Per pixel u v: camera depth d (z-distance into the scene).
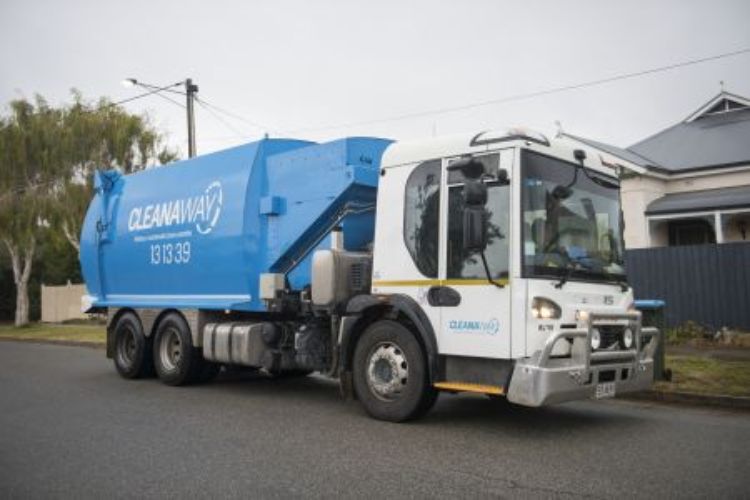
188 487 5.65
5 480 5.93
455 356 7.48
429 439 7.22
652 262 16.84
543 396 6.70
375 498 5.32
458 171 7.61
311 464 6.29
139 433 7.70
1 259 37.62
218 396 10.34
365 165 9.30
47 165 28.83
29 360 16.61
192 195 11.48
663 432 7.59
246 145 10.69
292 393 10.63
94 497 5.45
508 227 7.12
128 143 28.61
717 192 21.92
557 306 7.09
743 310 15.56
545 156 7.50
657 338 8.21
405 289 7.93
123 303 12.80
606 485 5.58
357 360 8.37
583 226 7.77
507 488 5.52
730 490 5.45
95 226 13.84
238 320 10.83
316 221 9.41
